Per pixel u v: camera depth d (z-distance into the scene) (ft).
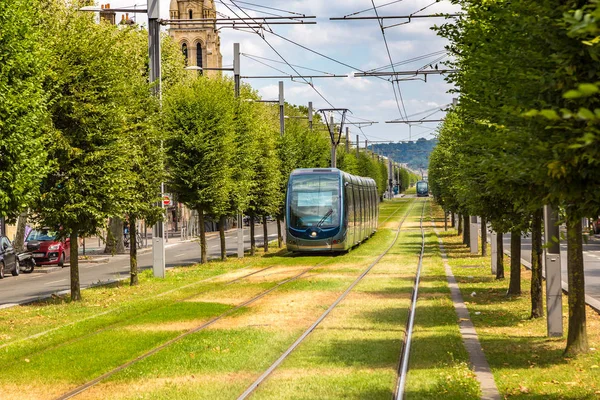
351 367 49.52
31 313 80.53
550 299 58.54
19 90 69.92
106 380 47.11
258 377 47.11
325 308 78.59
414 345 56.95
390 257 152.25
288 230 159.84
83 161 86.22
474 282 102.01
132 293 98.07
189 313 77.46
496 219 79.66
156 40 113.70
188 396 42.11
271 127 196.34
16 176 69.15
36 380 47.67
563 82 33.58
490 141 36.42
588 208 33.53
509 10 39.29
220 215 147.95
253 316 74.13
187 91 138.82
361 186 199.93
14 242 166.50
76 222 89.51
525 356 51.37
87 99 86.58
